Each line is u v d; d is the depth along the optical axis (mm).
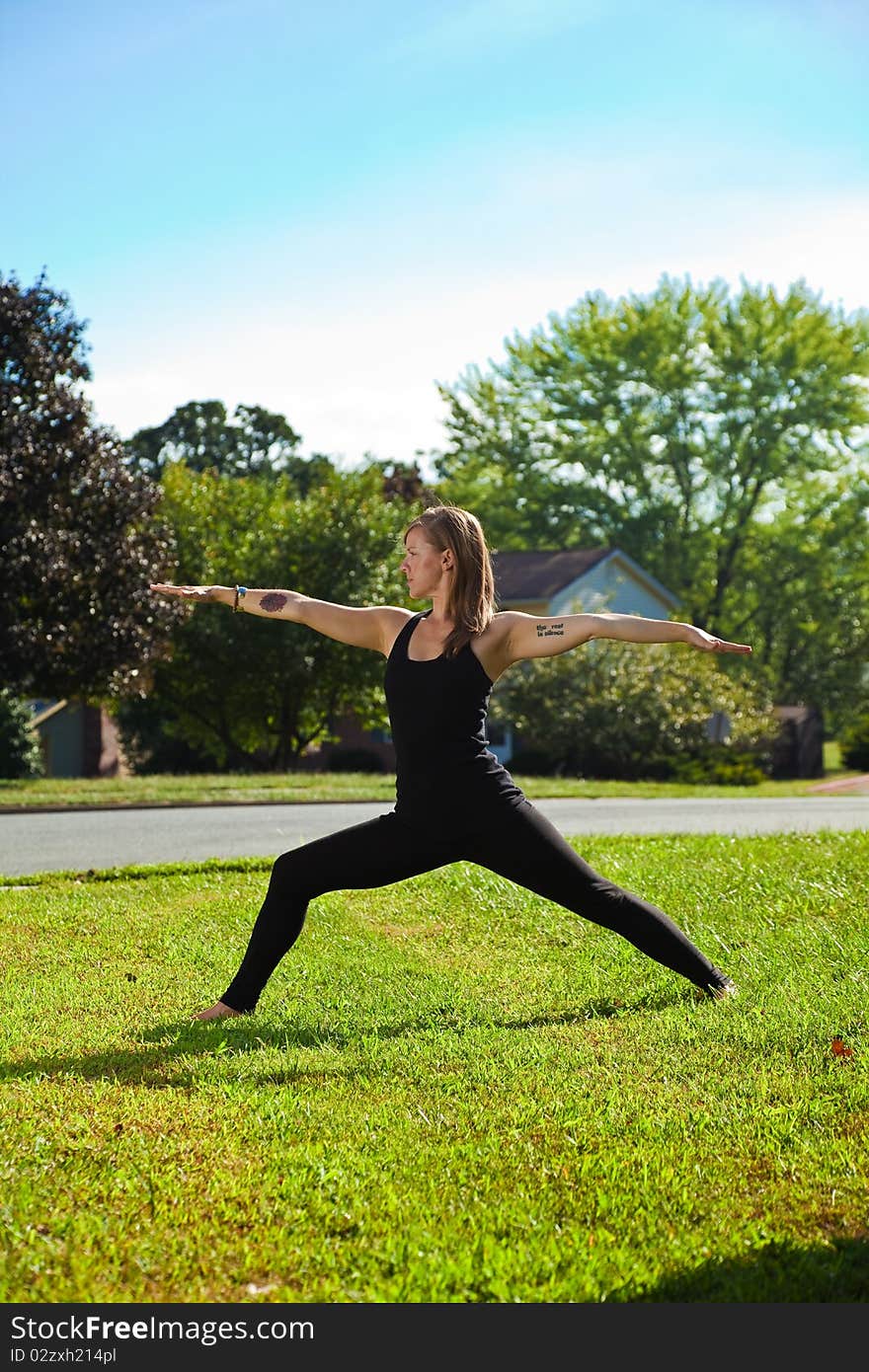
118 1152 3611
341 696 29938
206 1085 4316
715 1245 3064
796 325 48406
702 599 50031
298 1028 5145
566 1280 2855
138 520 23141
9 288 22234
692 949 5383
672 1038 4891
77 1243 3010
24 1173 3420
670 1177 3465
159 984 5973
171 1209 3223
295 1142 3760
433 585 4832
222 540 29703
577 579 36438
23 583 20719
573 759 30766
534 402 51781
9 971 6258
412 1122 3941
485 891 7992
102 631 21562
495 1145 3721
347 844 5070
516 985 5922
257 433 62344
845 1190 3385
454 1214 3213
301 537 29328
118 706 31344
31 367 22000
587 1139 3779
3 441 21391
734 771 30531
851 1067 4422
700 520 51031
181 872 9898
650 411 50500
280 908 5230
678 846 9969
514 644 4848
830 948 6254
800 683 51250
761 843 10102
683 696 30203
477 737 4887
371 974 6141
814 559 49625
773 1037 4816
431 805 4879
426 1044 4879
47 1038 4949
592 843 10367
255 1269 2928
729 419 49438
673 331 49500
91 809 17609
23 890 8875
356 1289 2838
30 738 33156
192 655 29328
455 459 53406
